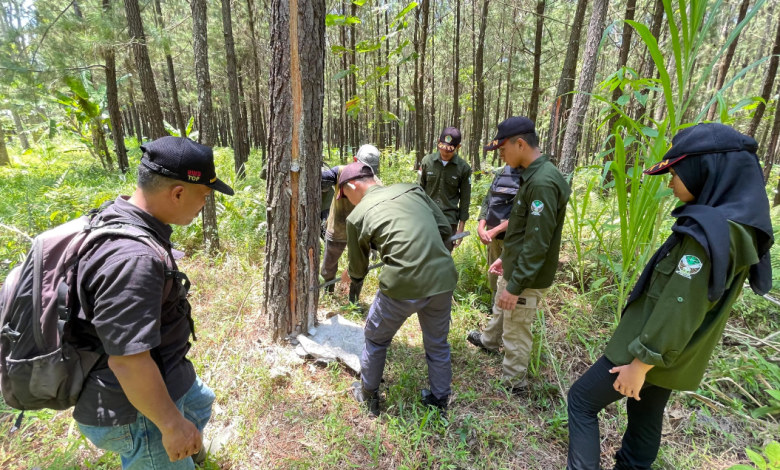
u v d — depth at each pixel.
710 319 1.39
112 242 1.15
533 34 10.05
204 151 1.29
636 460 1.81
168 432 1.21
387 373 2.64
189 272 3.90
